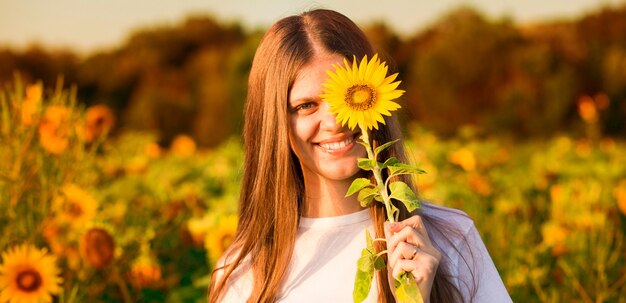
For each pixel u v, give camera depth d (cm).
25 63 2614
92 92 2642
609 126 2092
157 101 2389
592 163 690
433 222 204
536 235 455
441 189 518
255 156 216
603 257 366
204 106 2381
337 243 207
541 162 807
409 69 2503
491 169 741
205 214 455
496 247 408
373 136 204
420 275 173
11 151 355
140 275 362
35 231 343
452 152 757
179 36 2698
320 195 210
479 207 507
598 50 2283
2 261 336
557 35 2411
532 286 377
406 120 268
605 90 2181
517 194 569
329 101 170
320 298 202
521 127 2206
